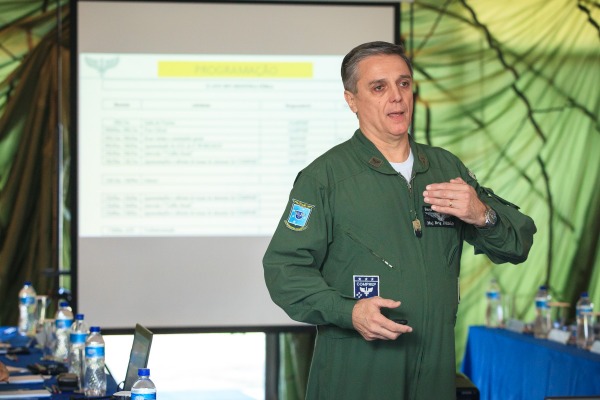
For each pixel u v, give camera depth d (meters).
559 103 7.75
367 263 2.79
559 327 5.89
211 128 6.12
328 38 6.13
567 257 7.71
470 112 7.72
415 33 7.69
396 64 2.82
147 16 6.06
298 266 2.76
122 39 6.05
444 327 2.81
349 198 2.82
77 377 4.21
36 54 7.45
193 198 6.11
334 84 6.17
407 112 2.83
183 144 6.11
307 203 2.81
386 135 2.85
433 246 2.84
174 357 8.88
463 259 7.67
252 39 6.12
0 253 7.37
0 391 4.05
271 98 6.15
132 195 6.06
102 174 6.04
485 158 7.72
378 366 2.76
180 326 6.06
